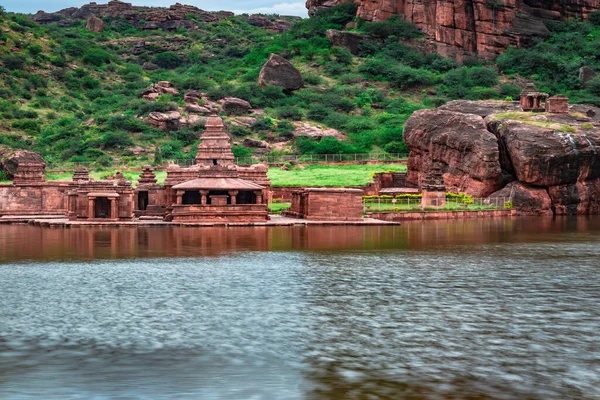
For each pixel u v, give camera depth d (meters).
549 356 25.31
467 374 23.69
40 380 23.17
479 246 53.81
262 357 25.19
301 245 53.62
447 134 97.75
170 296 33.84
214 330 28.12
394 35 189.00
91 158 122.38
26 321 29.36
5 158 101.62
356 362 24.70
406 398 21.92
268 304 32.28
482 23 184.75
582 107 108.19
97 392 22.25
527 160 91.38
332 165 119.81
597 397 22.00
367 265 43.25
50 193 83.81
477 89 164.00
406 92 168.12
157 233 63.34
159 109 144.00
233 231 65.62
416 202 91.38
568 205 93.31
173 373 23.75
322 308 31.55
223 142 80.81
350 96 161.38
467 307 31.83
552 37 190.00
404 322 29.33
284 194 98.19
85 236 60.34
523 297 33.91
